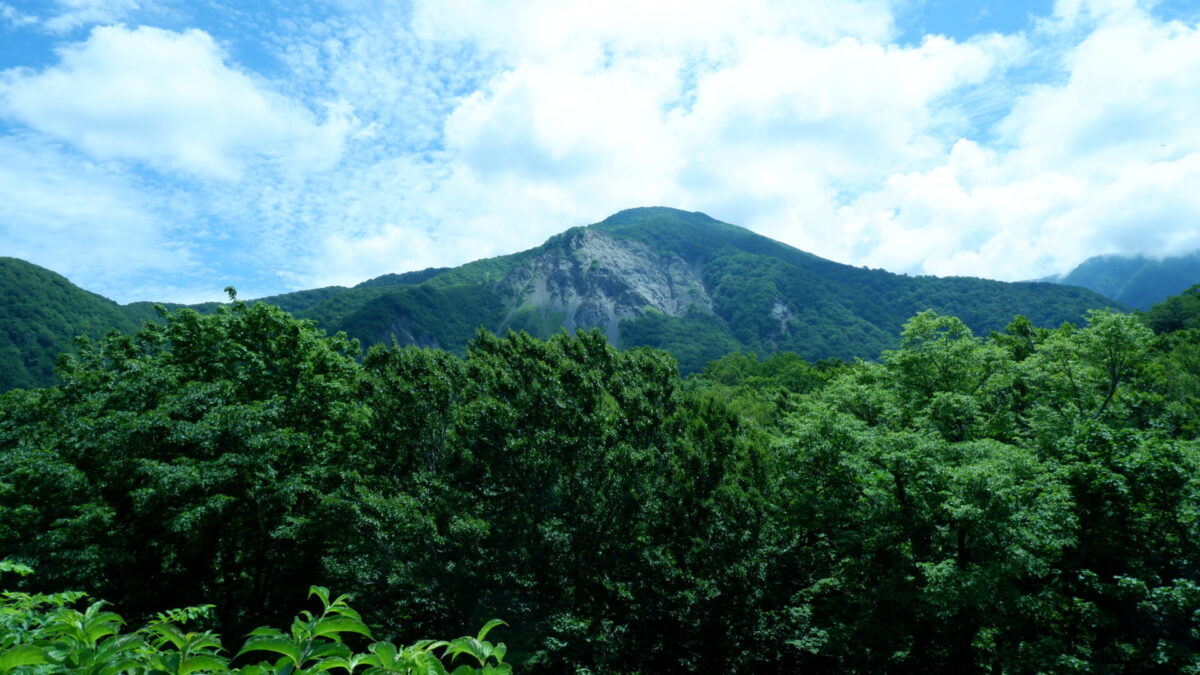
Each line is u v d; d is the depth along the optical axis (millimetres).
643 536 21703
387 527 20203
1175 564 15641
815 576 24094
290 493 20547
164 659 2324
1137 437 16766
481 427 20938
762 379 98375
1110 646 16062
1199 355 47062
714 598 21047
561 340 24859
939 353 29578
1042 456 20344
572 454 21312
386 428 22656
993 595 16188
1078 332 31719
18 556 16219
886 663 20484
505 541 20219
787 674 23875
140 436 19391
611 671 19906
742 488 21859
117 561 17422
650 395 23250
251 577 25312
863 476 20109
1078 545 17062
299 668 2283
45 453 18516
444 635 21828
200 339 25047
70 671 2311
